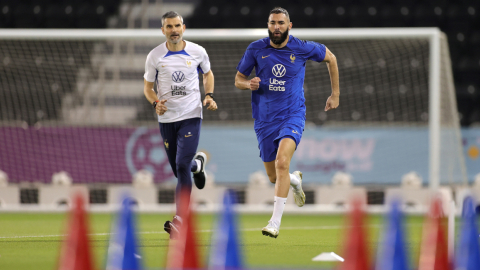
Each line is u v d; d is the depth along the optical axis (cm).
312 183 3938
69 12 6066
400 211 1055
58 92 4959
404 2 6062
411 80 4875
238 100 4738
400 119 4881
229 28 6009
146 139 3991
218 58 4784
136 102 5241
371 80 4916
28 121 4878
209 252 1703
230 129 3975
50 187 3975
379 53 4894
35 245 1919
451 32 5784
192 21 6066
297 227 2786
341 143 3941
